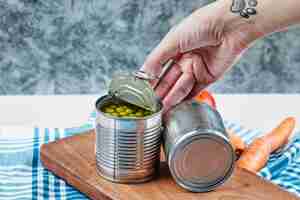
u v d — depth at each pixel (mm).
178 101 912
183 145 752
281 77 1649
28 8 1531
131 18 1558
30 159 881
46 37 1563
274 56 1628
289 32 1596
